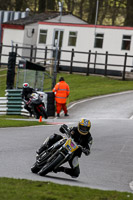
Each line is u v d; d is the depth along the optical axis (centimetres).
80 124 3378
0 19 18600
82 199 2734
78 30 15250
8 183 3045
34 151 4872
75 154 3478
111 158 4881
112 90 11856
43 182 3139
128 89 12131
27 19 17312
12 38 16662
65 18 17175
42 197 2667
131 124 7544
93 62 15062
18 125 7031
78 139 3438
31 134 6119
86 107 9631
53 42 15625
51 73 14362
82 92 11544
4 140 5475
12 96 9388
